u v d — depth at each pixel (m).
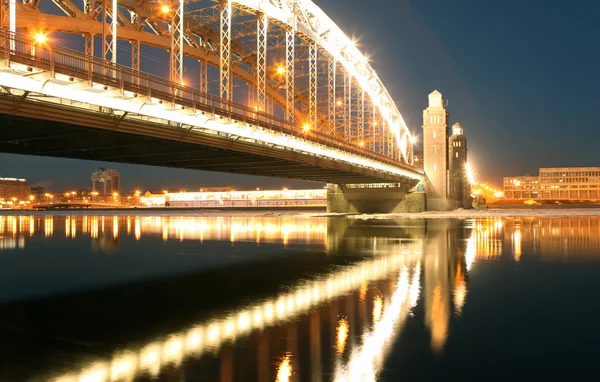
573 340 10.48
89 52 38.22
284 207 170.12
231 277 19.47
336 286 17.08
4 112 20.22
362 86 82.50
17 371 9.02
